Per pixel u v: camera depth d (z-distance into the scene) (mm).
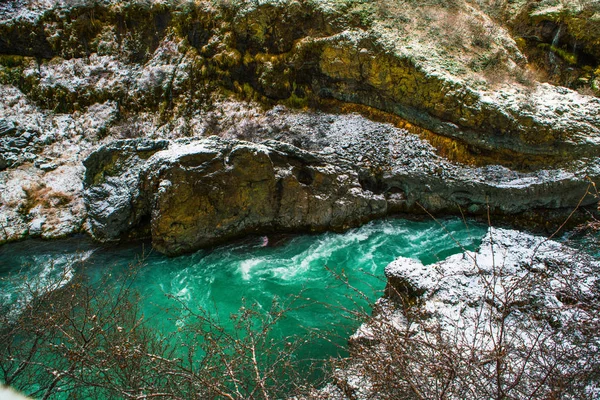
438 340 3439
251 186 9008
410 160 10188
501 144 9961
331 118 11320
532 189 9586
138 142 9648
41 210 10062
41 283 8078
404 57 10430
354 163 10078
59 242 9516
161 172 8516
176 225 8672
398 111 10859
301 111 11648
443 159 10242
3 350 4703
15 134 11297
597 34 11641
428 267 6160
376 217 9938
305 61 11359
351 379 4242
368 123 11016
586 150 9570
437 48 10727
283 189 9211
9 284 8086
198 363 5348
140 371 3963
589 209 9750
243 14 11500
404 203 10094
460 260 6344
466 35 11172
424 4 11586
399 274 6113
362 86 11102
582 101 10180
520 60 11594
